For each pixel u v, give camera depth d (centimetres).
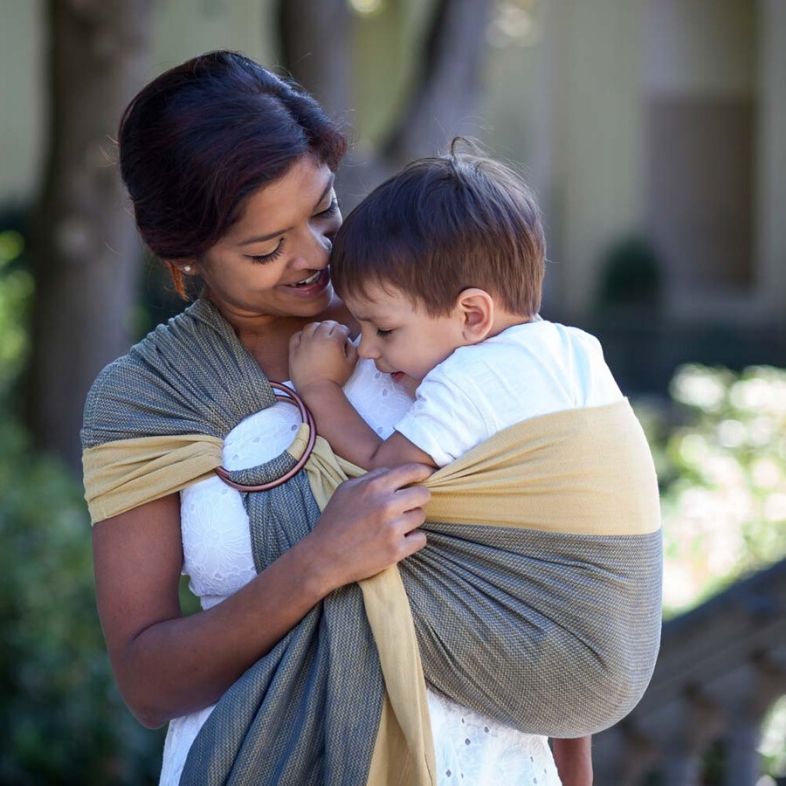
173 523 328
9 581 759
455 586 304
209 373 332
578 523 304
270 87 316
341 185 948
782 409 1126
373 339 324
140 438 325
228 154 304
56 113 1052
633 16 2873
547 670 302
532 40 2866
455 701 312
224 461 326
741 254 2967
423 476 307
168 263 335
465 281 312
